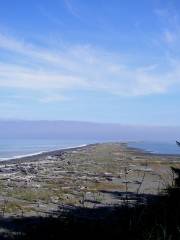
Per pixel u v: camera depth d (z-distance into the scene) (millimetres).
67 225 15242
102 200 40906
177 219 12422
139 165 95125
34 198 42969
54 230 15289
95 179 64688
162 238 11531
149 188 50000
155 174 71438
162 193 15852
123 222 13594
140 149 183250
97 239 13719
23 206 37188
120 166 91438
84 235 14203
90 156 126125
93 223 14820
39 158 118312
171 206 13602
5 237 20406
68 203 39688
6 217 30234
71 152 145750
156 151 169000
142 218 13172
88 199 41969
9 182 58562
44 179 63875
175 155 143250
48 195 45156
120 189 50906
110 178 65688
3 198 42406
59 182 60312
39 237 15414
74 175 71500
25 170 78750
